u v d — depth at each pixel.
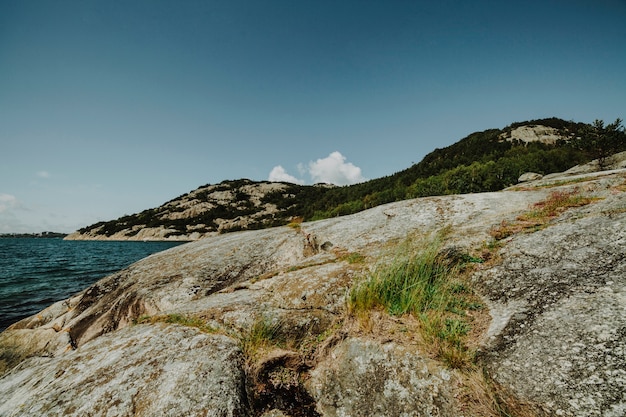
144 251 76.69
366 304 5.36
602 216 6.47
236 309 5.59
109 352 4.55
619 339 3.33
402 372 3.98
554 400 3.06
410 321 4.93
